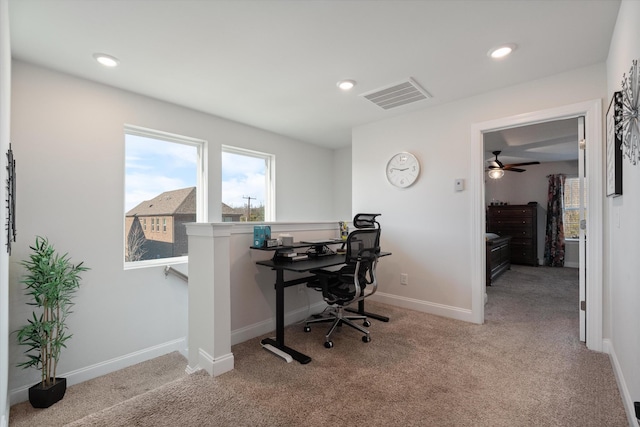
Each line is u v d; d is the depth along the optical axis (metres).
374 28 1.98
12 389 2.23
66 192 2.52
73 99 2.58
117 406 1.76
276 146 4.43
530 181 7.20
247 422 1.64
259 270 2.94
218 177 3.67
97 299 2.66
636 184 1.53
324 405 1.78
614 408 1.73
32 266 2.27
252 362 2.32
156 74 2.59
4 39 1.47
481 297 3.08
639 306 1.50
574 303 3.83
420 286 3.50
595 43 2.15
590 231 2.45
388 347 2.55
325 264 2.70
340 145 5.14
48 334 2.21
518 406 1.76
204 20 1.89
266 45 2.18
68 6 1.74
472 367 2.20
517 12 1.82
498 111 2.93
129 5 1.74
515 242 7.10
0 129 1.32
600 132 2.39
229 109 3.43
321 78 2.69
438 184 3.35
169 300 3.11
